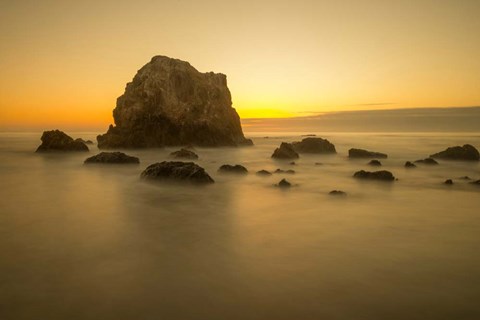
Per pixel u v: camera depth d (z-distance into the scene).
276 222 14.31
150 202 17.83
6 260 10.05
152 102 48.19
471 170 29.56
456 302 7.79
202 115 50.50
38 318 7.06
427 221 14.48
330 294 8.12
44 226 13.54
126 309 7.42
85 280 8.77
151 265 9.74
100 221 14.32
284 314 7.29
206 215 15.38
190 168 23.20
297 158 38.78
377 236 12.48
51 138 45.62
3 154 43.09
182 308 7.50
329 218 14.95
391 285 8.58
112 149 45.50
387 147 54.94
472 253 10.80
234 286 8.48
